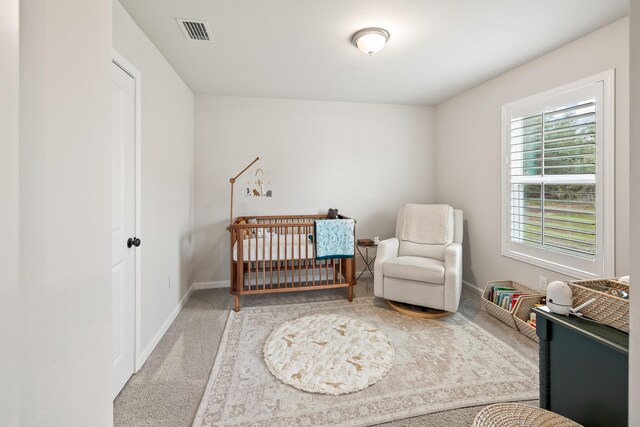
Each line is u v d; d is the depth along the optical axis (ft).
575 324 3.64
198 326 8.38
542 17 6.36
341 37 7.20
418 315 8.89
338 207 12.68
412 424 4.86
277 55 8.12
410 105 13.17
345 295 10.86
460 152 11.74
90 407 2.27
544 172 8.21
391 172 13.10
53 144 1.89
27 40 1.69
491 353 6.87
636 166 2.22
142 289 6.60
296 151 12.23
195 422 4.88
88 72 2.25
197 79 9.84
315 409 5.17
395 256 10.59
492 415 3.48
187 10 6.03
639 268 2.23
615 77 6.50
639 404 2.21
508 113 9.36
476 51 7.95
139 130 6.39
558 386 3.92
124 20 5.87
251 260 9.77
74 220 2.09
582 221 7.23
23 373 1.63
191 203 11.01
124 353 5.86
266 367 6.38
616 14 6.25
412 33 7.02
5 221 1.46
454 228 10.73
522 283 9.10
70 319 2.04
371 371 6.20
